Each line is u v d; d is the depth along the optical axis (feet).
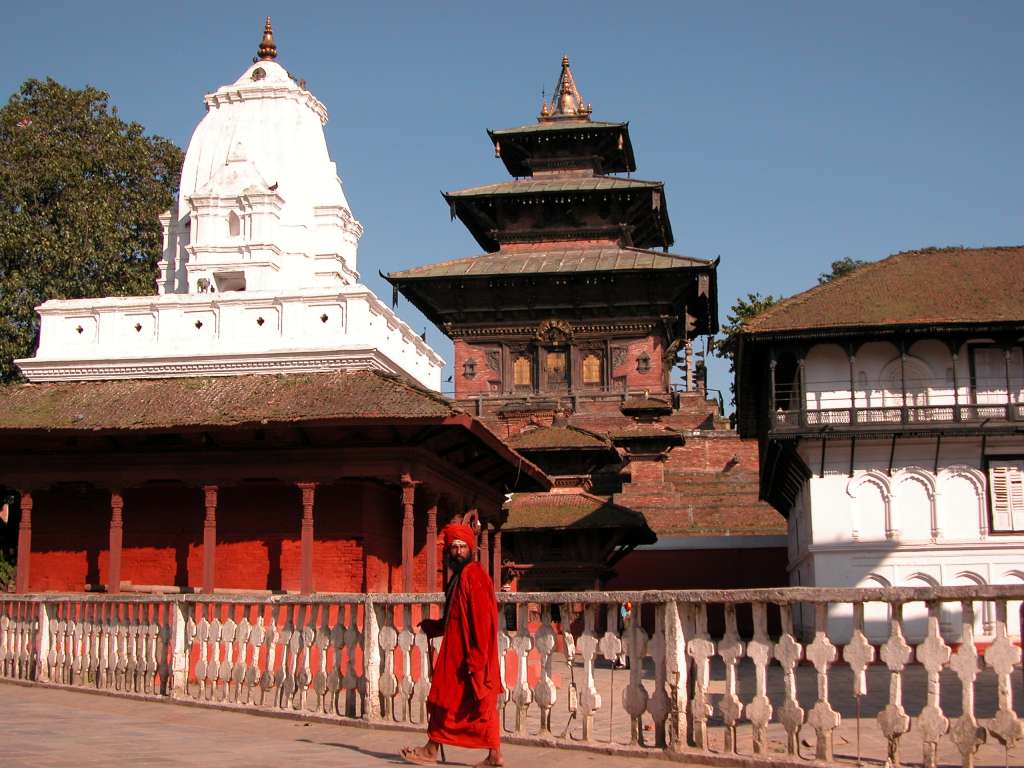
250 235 139.64
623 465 208.03
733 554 187.11
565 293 255.70
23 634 70.03
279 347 100.53
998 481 127.24
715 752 38.45
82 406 97.76
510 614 133.39
